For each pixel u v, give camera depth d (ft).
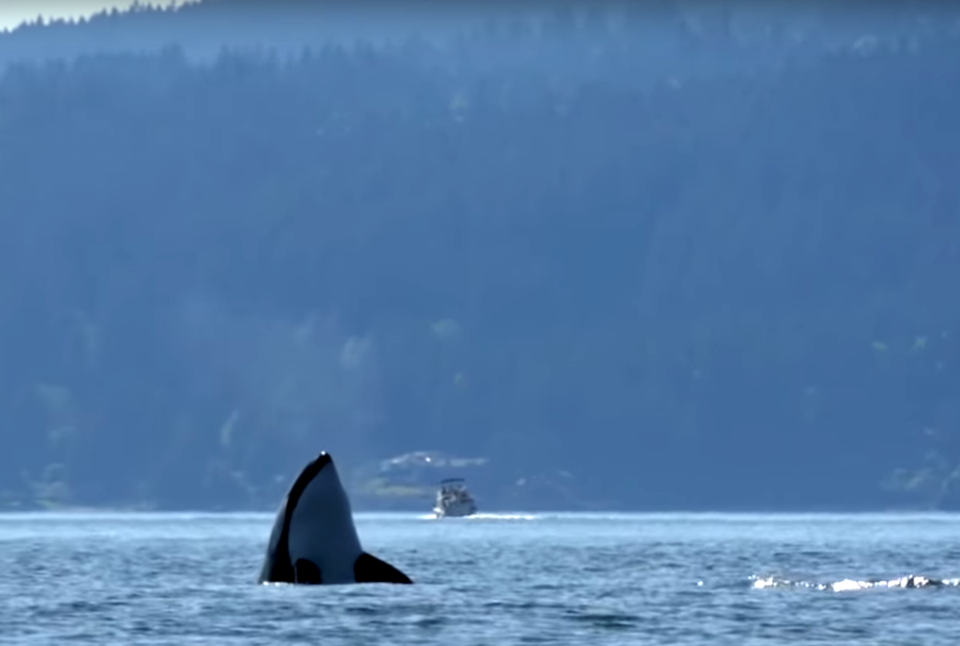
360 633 476.54
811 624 506.07
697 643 465.06
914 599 580.71
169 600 579.07
